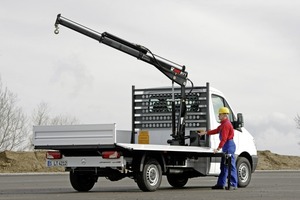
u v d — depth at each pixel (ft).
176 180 60.03
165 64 58.85
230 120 60.44
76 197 45.37
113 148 50.06
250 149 60.95
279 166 139.64
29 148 140.05
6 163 111.65
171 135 57.88
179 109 58.85
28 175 95.86
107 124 49.52
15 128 138.00
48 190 56.13
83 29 57.31
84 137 50.42
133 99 61.16
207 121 57.52
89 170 51.75
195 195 47.44
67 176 91.20
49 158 53.06
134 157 51.55
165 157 54.13
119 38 58.03
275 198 44.52
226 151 55.47
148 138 59.72
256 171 116.88
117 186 63.77
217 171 57.93
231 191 52.70
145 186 51.44
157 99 60.18
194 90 58.70
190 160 56.44
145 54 58.70
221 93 59.98
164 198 44.29
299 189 55.42
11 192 53.01
